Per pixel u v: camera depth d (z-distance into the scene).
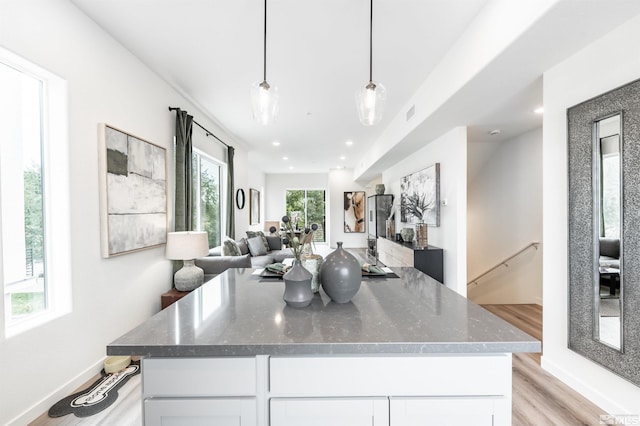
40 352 1.78
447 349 0.93
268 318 1.16
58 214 1.96
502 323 1.09
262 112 1.91
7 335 1.62
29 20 1.73
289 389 0.99
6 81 1.76
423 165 4.55
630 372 1.58
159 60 2.75
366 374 0.99
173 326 1.08
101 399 1.91
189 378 0.99
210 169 4.80
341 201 9.69
